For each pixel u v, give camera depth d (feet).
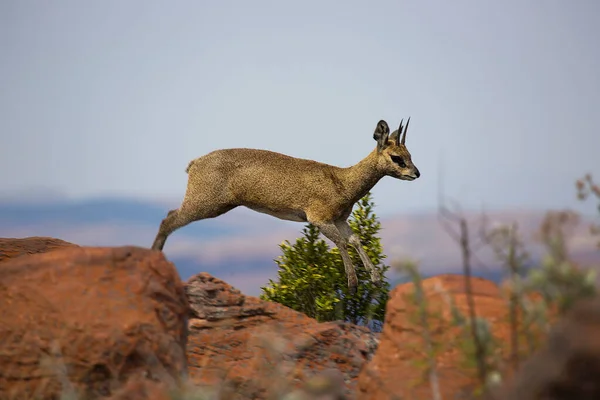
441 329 39.29
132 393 39.47
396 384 39.58
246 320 68.03
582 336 26.94
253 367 57.62
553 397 26.94
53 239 83.51
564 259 31.81
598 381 26.05
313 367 59.77
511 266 32.96
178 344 44.04
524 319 35.37
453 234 32.68
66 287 43.27
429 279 43.93
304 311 93.81
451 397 37.09
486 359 35.19
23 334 41.70
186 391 36.35
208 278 70.54
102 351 41.09
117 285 43.78
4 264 44.75
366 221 102.22
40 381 40.78
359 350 63.41
